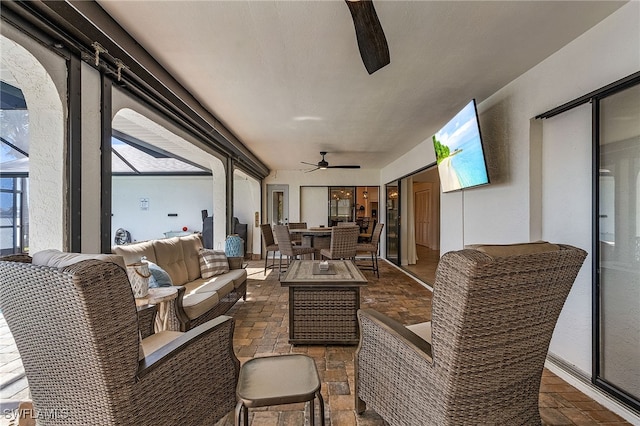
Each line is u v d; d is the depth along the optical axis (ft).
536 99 8.01
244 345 8.95
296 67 8.10
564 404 6.15
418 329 5.85
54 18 4.93
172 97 8.67
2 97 9.90
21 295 3.29
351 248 16.10
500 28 6.38
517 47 7.12
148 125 9.25
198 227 27.45
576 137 7.09
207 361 4.60
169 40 6.81
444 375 3.84
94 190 6.23
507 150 9.20
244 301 13.34
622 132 5.92
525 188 8.40
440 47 7.10
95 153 6.26
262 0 5.52
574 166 7.14
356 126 13.51
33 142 5.48
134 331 3.45
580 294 6.95
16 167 16.58
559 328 7.51
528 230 8.27
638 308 5.68
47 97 5.41
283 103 10.75
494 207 9.91
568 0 5.56
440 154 12.03
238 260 13.84
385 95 10.02
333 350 8.65
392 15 5.92
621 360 5.96
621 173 5.96
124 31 6.44
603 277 6.32
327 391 6.64
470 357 3.74
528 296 3.87
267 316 11.44
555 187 7.72
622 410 5.75
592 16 6.04
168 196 27.53
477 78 8.76
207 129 11.68
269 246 19.94
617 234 6.04
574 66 6.86
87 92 6.05
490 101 10.05
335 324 8.88
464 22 6.17
